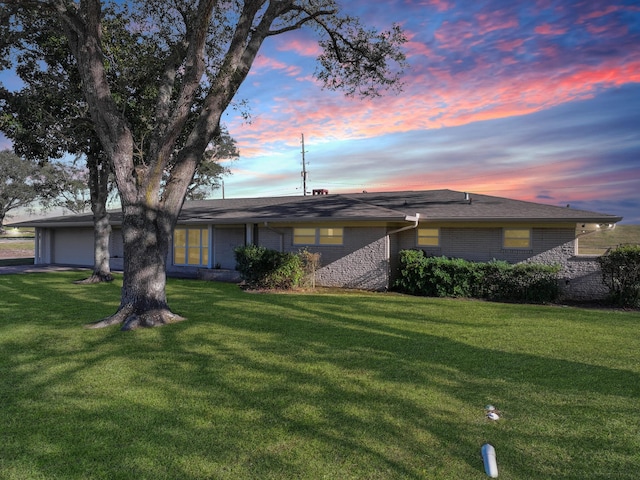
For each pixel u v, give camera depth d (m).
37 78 13.40
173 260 20.91
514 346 7.03
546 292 12.31
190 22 10.40
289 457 3.46
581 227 14.64
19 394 4.83
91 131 13.59
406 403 4.58
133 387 5.05
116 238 23.09
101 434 3.87
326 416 4.24
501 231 14.09
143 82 12.05
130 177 8.72
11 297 12.33
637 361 6.21
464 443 3.71
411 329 8.32
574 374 5.59
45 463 3.38
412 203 16.64
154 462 3.39
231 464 3.36
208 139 9.45
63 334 7.77
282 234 16.56
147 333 7.87
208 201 25.25
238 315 9.66
